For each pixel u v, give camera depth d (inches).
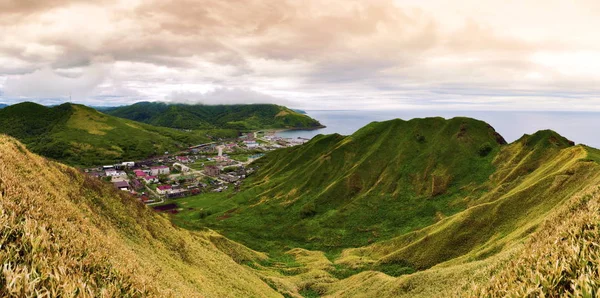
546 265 455.5
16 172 1218.0
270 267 3769.7
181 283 1566.2
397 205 5777.6
